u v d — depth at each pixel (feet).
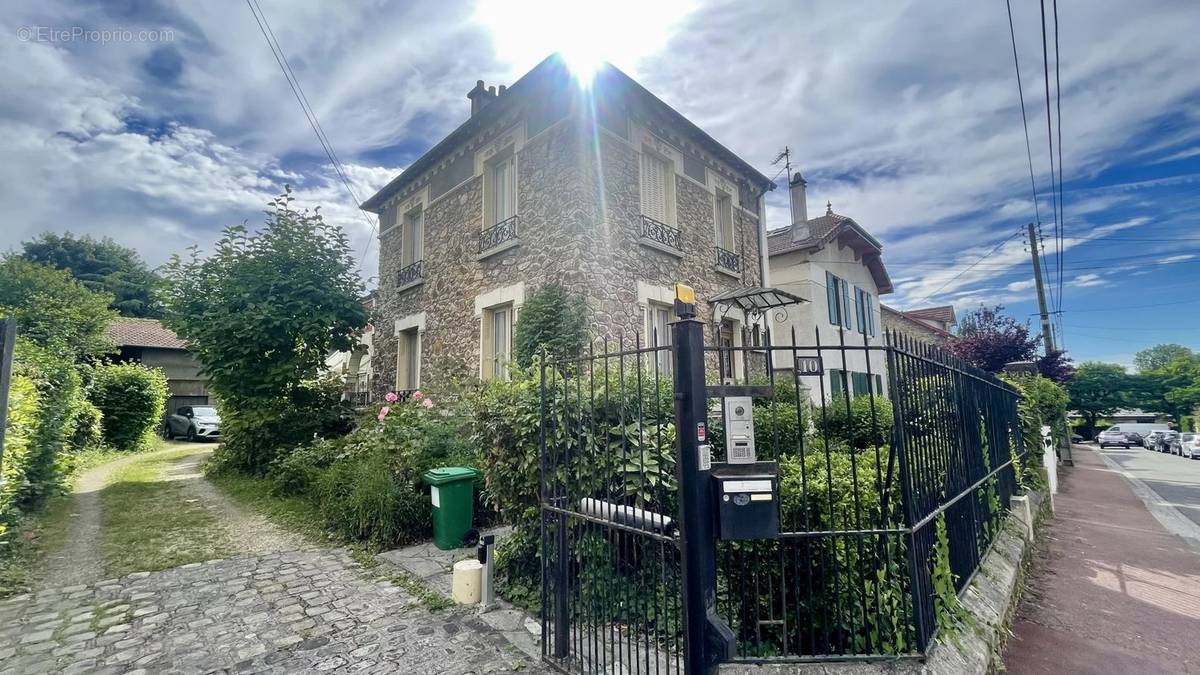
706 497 6.88
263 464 29.30
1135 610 13.17
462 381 26.32
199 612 11.73
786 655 7.71
